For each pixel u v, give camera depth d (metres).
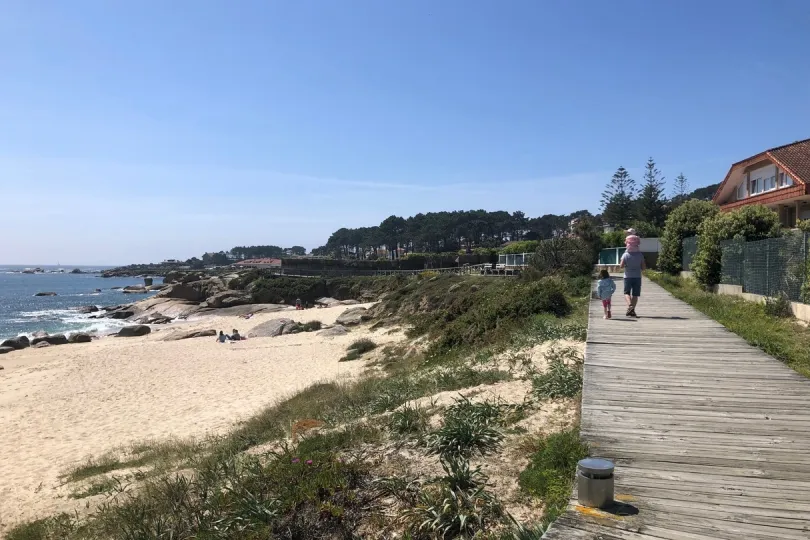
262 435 9.64
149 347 28.03
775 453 4.38
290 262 80.94
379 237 119.69
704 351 8.38
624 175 53.75
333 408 10.16
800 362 8.04
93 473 9.55
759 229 16.58
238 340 30.34
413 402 8.52
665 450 4.51
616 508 3.49
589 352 8.42
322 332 29.67
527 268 26.53
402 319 29.89
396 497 5.12
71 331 41.69
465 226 104.75
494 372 9.48
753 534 3.13
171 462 9.19
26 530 7.11
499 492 4.86
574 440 5.23
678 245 24.19
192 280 69.25
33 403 16.53
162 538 5.48
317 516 5.02
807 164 23.19
